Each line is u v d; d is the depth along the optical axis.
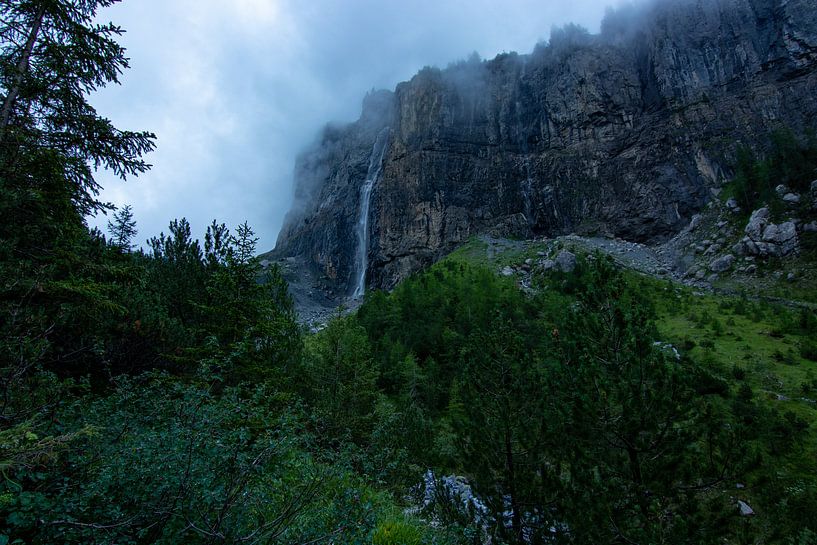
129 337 13.62
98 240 10.89
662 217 104.12
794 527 10.84
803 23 104.88
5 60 8.93
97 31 10.05
